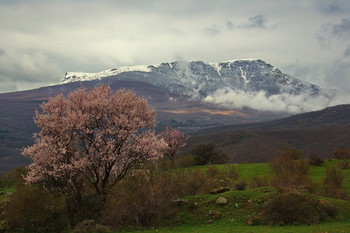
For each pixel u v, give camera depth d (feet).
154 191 97.19
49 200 114.32
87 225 93.04
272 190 100.27
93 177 115.14
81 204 112.57
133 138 117.29
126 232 86.17
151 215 94.12
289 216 82.43
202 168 206.80
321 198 93.86
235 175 163.84
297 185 114.21
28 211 108.68
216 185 131.44
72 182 111.86
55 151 103.40
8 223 108.88
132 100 119.24
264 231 71.61
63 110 112.88
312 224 79.56
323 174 179.63
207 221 90.94
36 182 109.60
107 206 104.22
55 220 111.34
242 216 88.89
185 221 93.61
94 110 113.80
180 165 236.22
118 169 125.08
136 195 95.76
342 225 76.23
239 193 101.96
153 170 136.67
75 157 108.58
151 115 123.34
